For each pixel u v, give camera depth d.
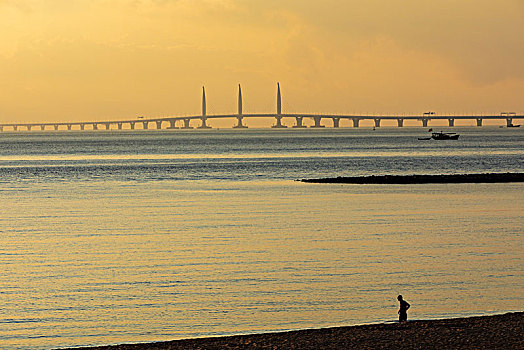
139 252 86.56
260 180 195.62
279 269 75.81
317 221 112.62
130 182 194.25
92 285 69.38
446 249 86.44
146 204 139.50
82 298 64.50
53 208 134.25
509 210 125.25
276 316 58.53
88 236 99.50
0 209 132.62
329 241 93.19
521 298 62.88
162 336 53.91
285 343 46.47
